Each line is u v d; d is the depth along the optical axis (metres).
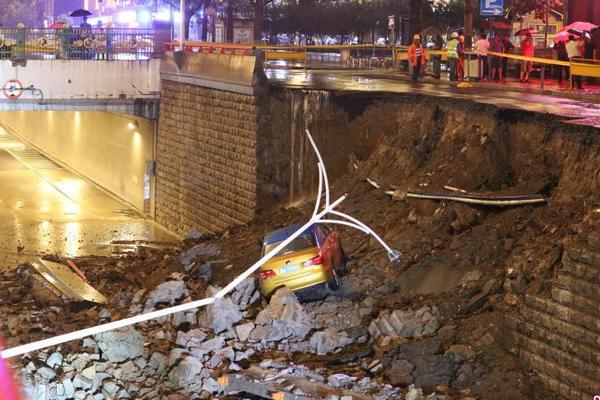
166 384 16.88
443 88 33.09
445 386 16.62
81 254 34.69
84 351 17.72
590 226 16.86
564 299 16.25
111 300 23.80
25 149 66.00
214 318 19.45
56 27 43.69
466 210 21.86
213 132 35.97
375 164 27.45
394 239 22.89
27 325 20.89
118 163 48.28
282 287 20.25
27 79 40.31
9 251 34.94
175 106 40.00
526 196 20.80
